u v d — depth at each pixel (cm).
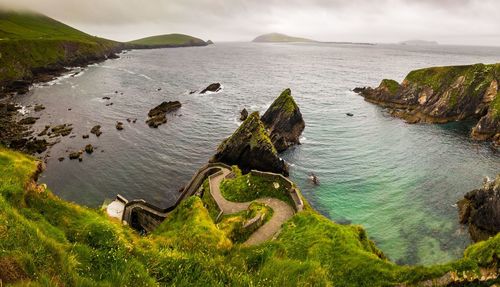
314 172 6569
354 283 2359
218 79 17788
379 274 2388
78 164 6638
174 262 1563
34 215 2056
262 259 2125
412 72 11744
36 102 11081
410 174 6397
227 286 1494
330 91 14700
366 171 6575
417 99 11144
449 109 10181
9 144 7250
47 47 18400
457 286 2319
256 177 4753
